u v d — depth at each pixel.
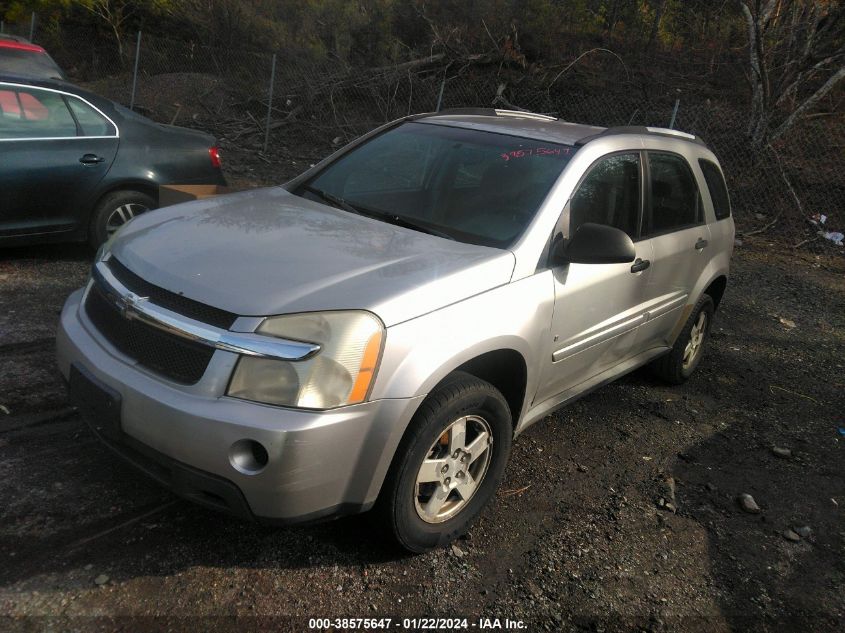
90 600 2.61
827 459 4.54
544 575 3.11
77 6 18.97
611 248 3.26
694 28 15.40
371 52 15.68
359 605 2.78
